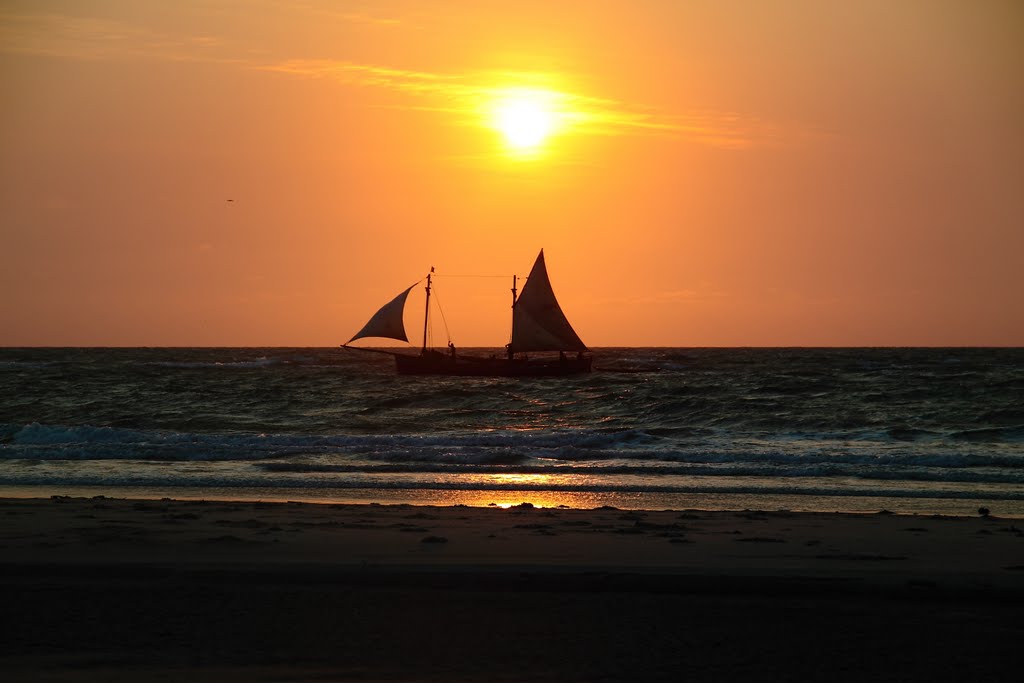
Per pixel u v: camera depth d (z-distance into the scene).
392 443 87.50
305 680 23.91
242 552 37.09
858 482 65.12
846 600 31.06
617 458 77.88
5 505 48.19
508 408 145.88
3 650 25.86
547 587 32.59
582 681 24.08
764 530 43.06
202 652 25.89
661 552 37.78
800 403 140.50
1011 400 142.62
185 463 73.38
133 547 37.69
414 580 33.22
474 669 24.88
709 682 24.02
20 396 163.00
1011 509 53.75
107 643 26.53
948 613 29.58
